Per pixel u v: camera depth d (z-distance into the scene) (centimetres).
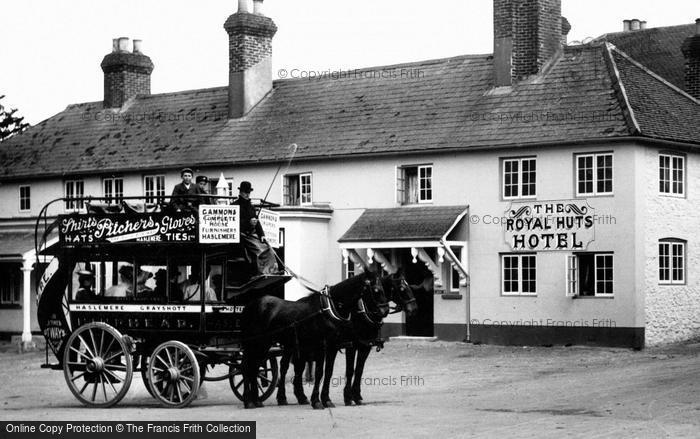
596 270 3128
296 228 3512
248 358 1927
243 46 4009
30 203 4372
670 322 3156
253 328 1922
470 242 3334
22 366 3153
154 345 2020
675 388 2097
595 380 2311
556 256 3175
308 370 2392
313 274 3556
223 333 1959
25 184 4384
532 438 1480
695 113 3356
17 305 4138
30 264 3772
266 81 4069
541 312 3192
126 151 4147
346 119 3712
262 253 1970
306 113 3847
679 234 3206
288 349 1919
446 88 3628
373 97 3762
